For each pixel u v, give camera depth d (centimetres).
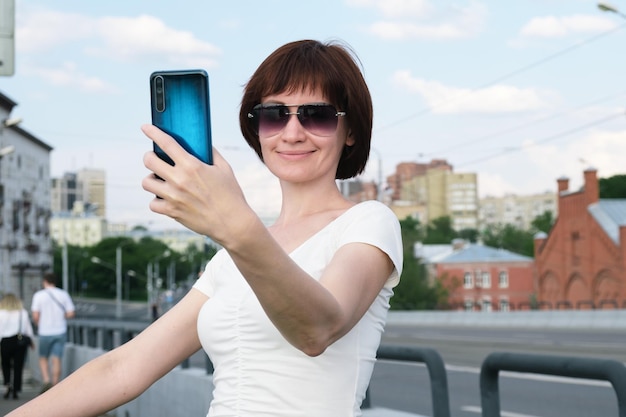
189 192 149
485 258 11600
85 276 18512
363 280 188
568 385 1392
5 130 9375
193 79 162
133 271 18500
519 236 16338
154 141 150
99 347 1518
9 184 9625
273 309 162
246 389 200
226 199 151
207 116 160
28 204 10319
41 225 11169
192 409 792
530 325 4697
